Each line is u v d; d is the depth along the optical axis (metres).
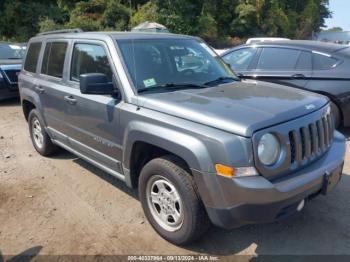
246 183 2.76
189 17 41.28
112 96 3.78
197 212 3.12
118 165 3.89
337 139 3.76
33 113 5.68
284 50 6.96
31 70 5.68
